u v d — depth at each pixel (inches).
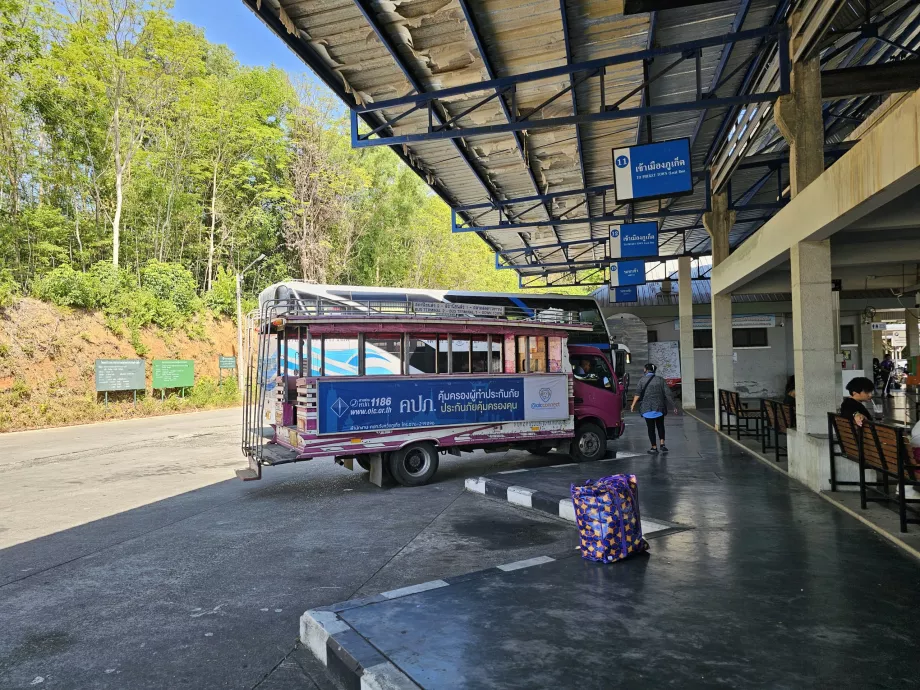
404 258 1948.8
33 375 1020.5
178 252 1672.0
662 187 395.5
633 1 281.9
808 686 117.2
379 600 169.3
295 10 328.2
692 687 117.7
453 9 337.7
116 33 1294.3
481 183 607.2
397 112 462.3
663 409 454.3
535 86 434.6
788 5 337.1
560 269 1108.5
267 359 406.6
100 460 561.6
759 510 266.5
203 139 1563.7
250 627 173.0
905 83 376.2
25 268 1245.7
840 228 293.7
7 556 253.8
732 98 349.7
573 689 118.2
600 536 198.2
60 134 1301.7
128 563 237.5
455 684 121.0
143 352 1241.4
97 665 152.1
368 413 370.6
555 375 431.8
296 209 1727.4
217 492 383.9
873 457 248.5
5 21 1143.0
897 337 1544.0
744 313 1069.1
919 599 160.7
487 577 187.0
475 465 463.8
